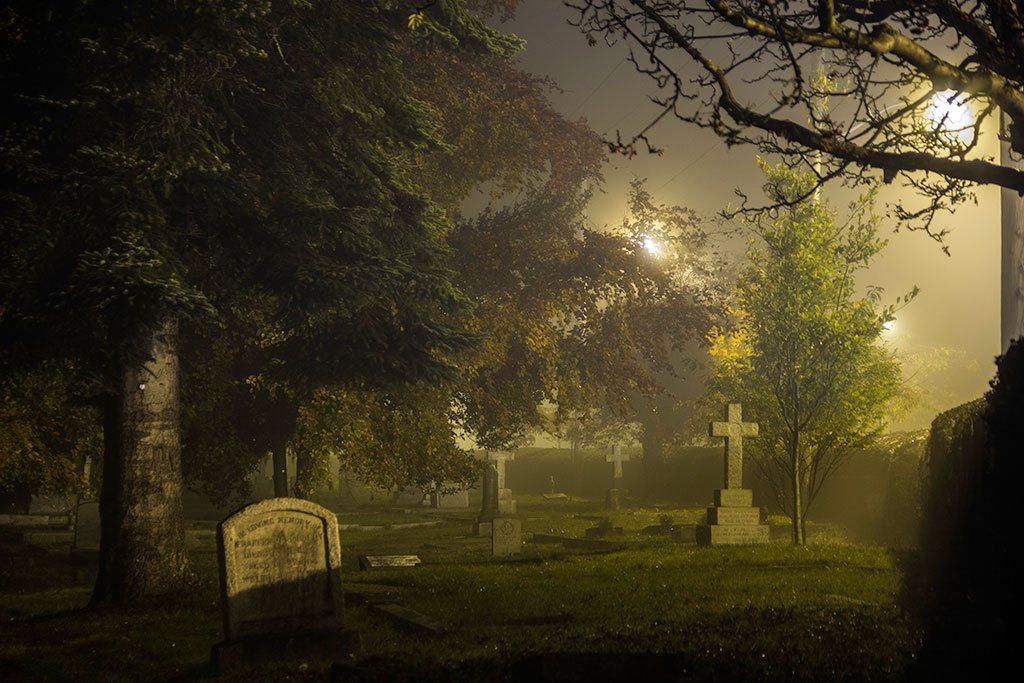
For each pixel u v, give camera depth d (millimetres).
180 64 16203
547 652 10031
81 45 15742
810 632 10414
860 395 23891
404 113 19938
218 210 17312
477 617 13688
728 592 14391
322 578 12008
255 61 18906
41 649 12969
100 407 19062
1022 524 7727
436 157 32531
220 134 18875
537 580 16938
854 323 23547
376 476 28359
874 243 23844
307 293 17531
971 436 14797
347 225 18203
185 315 15047
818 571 16203
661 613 12891
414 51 29172
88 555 27328
